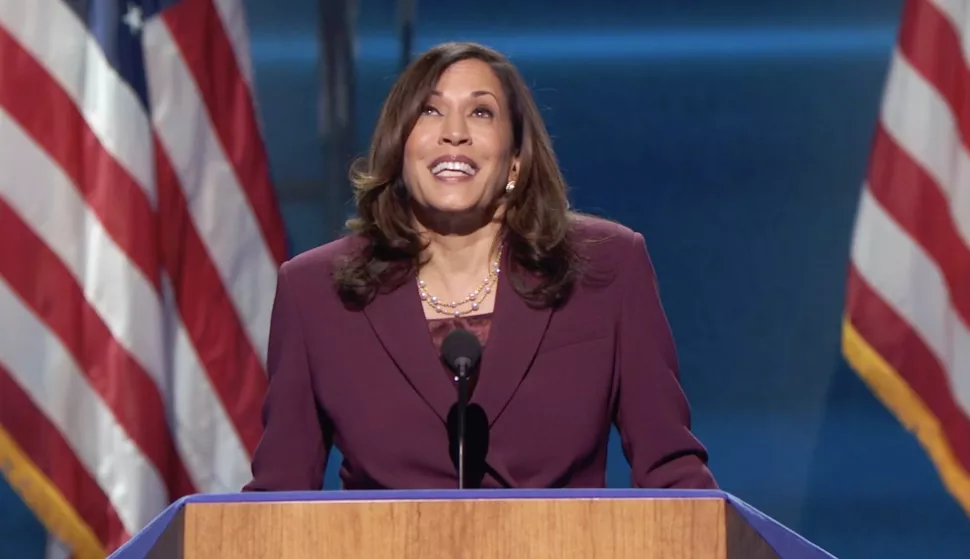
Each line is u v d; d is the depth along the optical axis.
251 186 13.20
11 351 12.38
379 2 16.19
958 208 13.45
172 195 12.88
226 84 13.21
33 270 12.40
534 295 7.98
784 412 16.11
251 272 13.17
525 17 16.33
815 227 16.17
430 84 8.14
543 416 7.78
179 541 5.45
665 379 8.08
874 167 13.87
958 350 13.49
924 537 15.95
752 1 16.23
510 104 8.27
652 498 5.56
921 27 13.68
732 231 16.22
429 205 8.01
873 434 16.02
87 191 12.53
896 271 13.70
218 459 13.02
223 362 13.01
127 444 12.39
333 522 5.52
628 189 16.25
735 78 16.25
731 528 5.48
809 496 16.06
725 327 16.20
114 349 12.42
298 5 16.11
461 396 7.17
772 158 16.22
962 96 13.51
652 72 16.30
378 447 7.77
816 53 16.22
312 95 16.11
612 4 16.28
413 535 5.51
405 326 7.96
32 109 12.45
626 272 8.23
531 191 8.26
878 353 13.72
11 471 12.36
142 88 12.66
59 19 12.56
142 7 12.84
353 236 8.41
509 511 5.53
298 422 8.09
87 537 12.41
